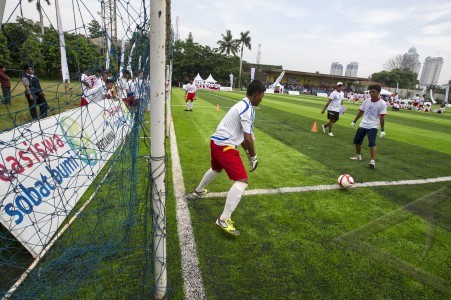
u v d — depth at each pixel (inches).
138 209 108.7
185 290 86.6
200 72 2112.5
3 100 87.4
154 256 78.4
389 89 2364.7
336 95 339.6
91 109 174.1
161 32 63.2
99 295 82.8
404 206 150.7
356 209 146.1
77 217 118.6
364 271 99.0
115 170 130.1
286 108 701.3
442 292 91.3
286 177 189.2
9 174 100.2
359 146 240.2
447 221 141.3
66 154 140.6
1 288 83.2
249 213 135.7
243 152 249.8
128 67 97.2
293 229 123.3
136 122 99.9
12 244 99.2
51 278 87.4
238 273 94.7
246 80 2206.0
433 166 242.8
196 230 118.5
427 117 804.0
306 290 89.0
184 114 456.4
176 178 174.4
